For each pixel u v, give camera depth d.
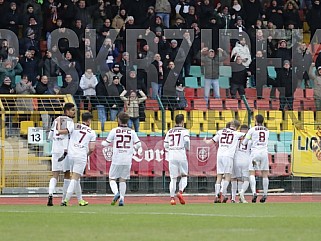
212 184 66.69
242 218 39.44
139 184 65.69
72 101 66.38
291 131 70.81
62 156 53.06
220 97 76.50
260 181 66.88
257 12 79.62
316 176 67.00
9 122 64.88
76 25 74.00
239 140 59.19
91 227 33.91
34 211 45.59
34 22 74.44
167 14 77.75
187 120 72.94
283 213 44.34
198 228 33.44
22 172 64.38
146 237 29.73
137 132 69.94
